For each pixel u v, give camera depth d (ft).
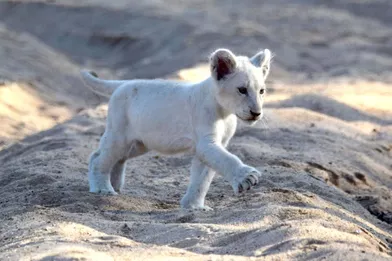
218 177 91.20
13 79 180.96
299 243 57.00
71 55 303.27
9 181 88.99
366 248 57.16
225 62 70.18
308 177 89.40
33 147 114.93
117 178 80.64
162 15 315.37
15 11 366.02
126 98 77.36
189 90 73.41
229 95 70.18
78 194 77.10
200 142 71.00
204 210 71.72
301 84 200.64
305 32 294.46
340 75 217.15
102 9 335.47
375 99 171.63
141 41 293.64
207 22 299.79
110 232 64.34
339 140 120.47
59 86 196.65
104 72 240.32
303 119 131.13
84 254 55.01
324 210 72.08
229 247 58.65
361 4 354.74
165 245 60.18
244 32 270.46
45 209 70.69
